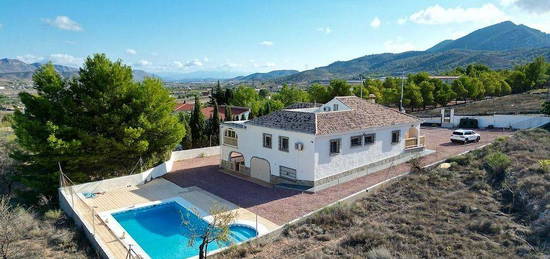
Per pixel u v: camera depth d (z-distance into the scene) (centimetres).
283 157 2970
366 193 2475
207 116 6375
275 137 3020
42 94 2953
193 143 4666
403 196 2375
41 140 2705
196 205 2505
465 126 5541
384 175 3080
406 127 3625
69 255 1716
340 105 3612
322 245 1745
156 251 1889
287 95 7812
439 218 1945
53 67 3019
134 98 3077
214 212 1748
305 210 2320
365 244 1683
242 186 2966
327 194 2628
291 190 2780
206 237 1650
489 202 2123
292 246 1758
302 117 3033
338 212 2111
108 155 2973
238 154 3753
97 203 2538
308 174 2806
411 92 7231
